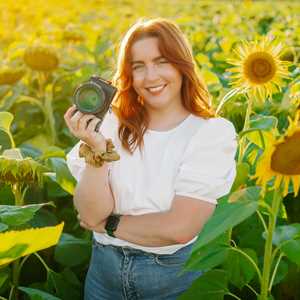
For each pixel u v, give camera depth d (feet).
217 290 10.34
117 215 10.46
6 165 11.21
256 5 37.68
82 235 13.99
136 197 10.28
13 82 17.88
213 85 15.72
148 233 10.17
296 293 12.57
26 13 46.32
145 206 10.29
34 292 10.52
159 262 10.39
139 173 10.30
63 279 12.38
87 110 9.65
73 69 19.13
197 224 10.07
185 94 10.35
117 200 10.41
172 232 10.05
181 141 10.21
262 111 13.93
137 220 10.28
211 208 10.09
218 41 24.16
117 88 9.84
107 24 36.22
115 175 10.34
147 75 10.11
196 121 10.32
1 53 28.35
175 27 10.27
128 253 10.46
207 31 28.07
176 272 10.48
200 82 10.43
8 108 17.03
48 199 14.62
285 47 17.13
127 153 10.35
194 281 10.34
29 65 17.30
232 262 10.60
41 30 30.22
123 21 35.55
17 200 12.02
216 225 8.57
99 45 22.66
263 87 11.50
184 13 40.63
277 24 25.50
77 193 10.32
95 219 10.43
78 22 38.65
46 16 48.52
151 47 10.09
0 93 17.49
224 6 38.86
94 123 9.71
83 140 9.86
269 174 8.80
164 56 10.11
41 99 18.35
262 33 26.45
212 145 10.09
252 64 11.43
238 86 11.62
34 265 13.53
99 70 19.38
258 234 12.51
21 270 13.44
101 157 9.87
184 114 10.42
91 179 10.14
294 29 22.59
